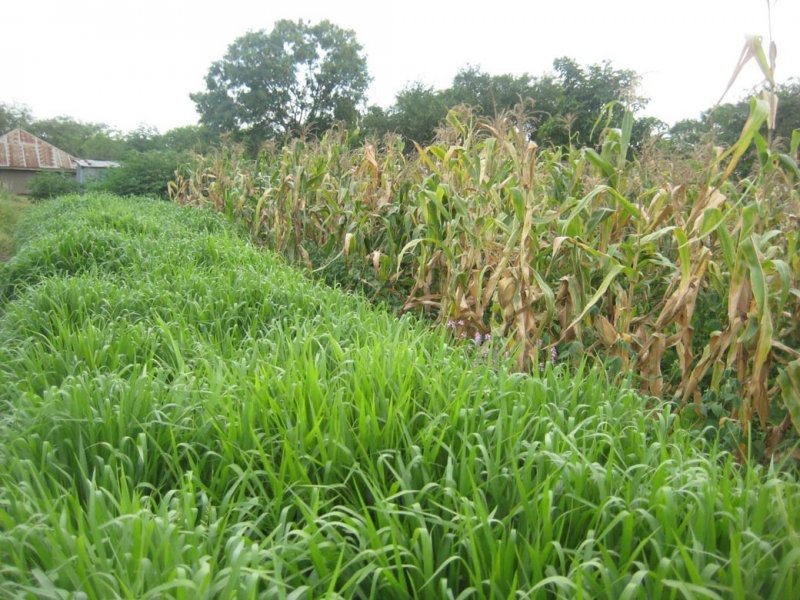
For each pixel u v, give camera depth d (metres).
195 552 1.71
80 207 12.62
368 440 2.38
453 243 4.88
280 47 35.12
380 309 5.10
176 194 17.52
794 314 3.54
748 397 3.28
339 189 7.54
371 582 1.80
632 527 1.76
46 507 1.87
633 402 2.96
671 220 4.84
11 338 4.04
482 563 1.75
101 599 1.52
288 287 5.05
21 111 67.81
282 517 1.93
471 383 2.84
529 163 4.02
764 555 1.64
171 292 4.88
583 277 4.04
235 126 35.06
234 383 2.93
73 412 2.56
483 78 19.98
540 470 2.11
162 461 2.46
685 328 3.58
